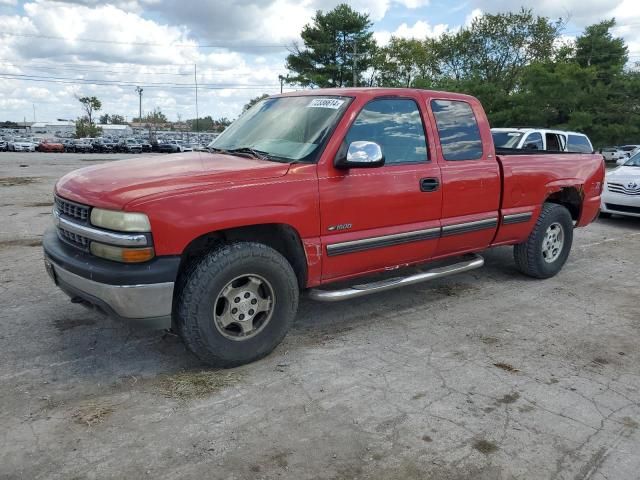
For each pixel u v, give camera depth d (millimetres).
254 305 3682
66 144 56844
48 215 9938
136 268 3189
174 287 3383
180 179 3393
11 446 2791
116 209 3186
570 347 4195
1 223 8992
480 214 4984
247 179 3523
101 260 3301
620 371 3807
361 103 4121
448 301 5199
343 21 54688
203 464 2686
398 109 4387
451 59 54000
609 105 37656
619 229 9438
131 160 4293
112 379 3516
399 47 58500
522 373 3729
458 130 4809
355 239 4055
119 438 2879
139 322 3299
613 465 2756
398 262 4488
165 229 3207
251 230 3732
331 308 4922
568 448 2885
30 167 27250
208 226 3336
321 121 4082
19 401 3225
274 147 4148
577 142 12484
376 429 3014
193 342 3447
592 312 4996
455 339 4293
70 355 3842
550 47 49344
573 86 37094
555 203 5914
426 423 3082
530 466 2732
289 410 3188
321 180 3818
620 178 9758
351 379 3580
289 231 3762
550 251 5902
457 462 2748
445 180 4594
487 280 5938
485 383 3570
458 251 4988
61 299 4965
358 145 3756
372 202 4105
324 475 2627
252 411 3168
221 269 3414
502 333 4441
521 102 39688
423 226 4496
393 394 3396
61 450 2770
